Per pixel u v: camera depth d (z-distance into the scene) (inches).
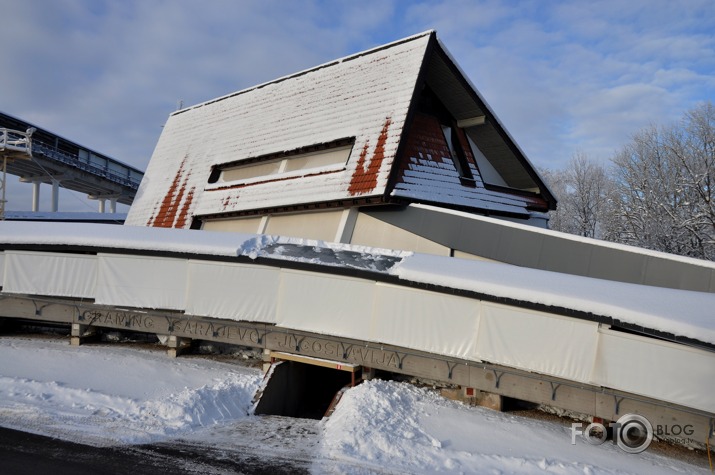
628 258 401.1
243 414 360.5
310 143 672.4
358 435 296.8
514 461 275.3
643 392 317.4
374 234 581.6
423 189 584.4
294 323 417.7
